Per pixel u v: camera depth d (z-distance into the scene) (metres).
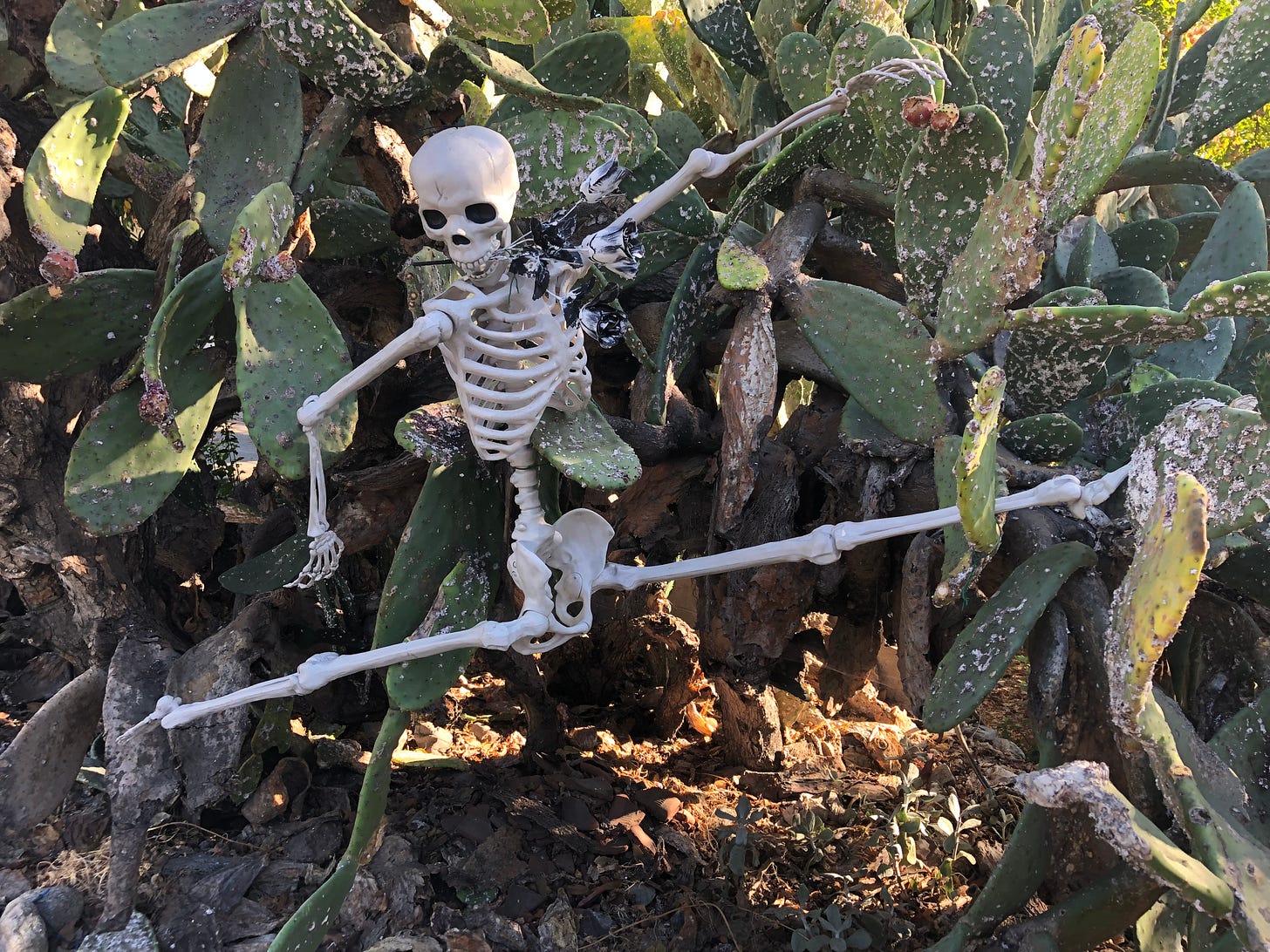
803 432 2.46
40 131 2.62
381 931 2.23
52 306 2.03
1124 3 2.66
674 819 2.79
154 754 2.26
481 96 2.68
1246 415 1.62
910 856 2.60
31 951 2.04
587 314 1.66
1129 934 2.38
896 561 2.38
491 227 1.56
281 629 2.66
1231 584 2.00
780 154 2.24
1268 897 1.40
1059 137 1.48
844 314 2.07
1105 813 1.36
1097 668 1.81
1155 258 3.20
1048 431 2.09
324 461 1.81
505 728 3.37
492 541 2.02
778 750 3.16
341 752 2.86
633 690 3.58
